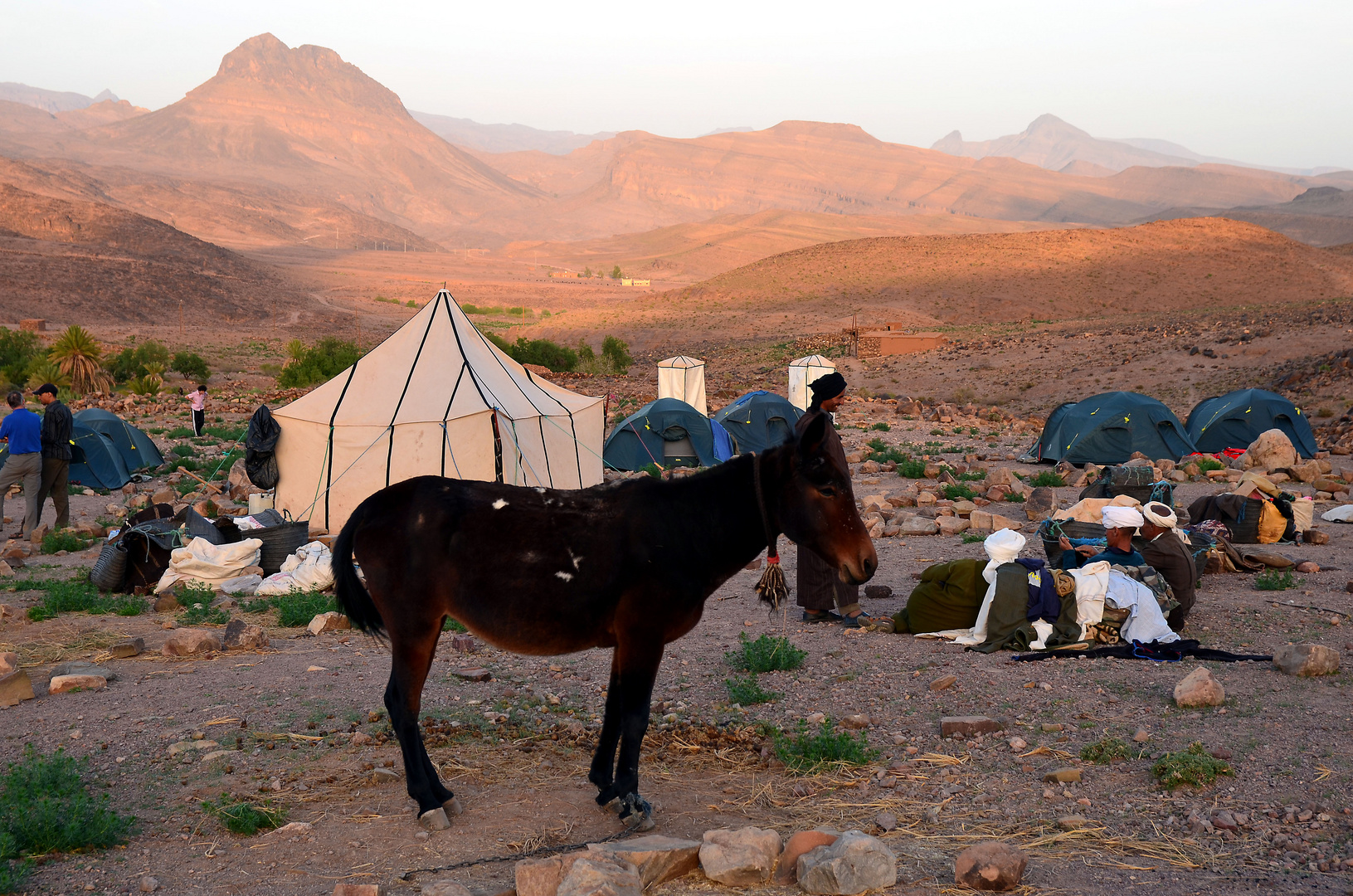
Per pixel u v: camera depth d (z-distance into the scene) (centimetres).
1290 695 620
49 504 1831
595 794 517
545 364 6656
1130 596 768
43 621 932
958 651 770
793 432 572
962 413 3781
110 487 2044
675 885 407
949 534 1316
